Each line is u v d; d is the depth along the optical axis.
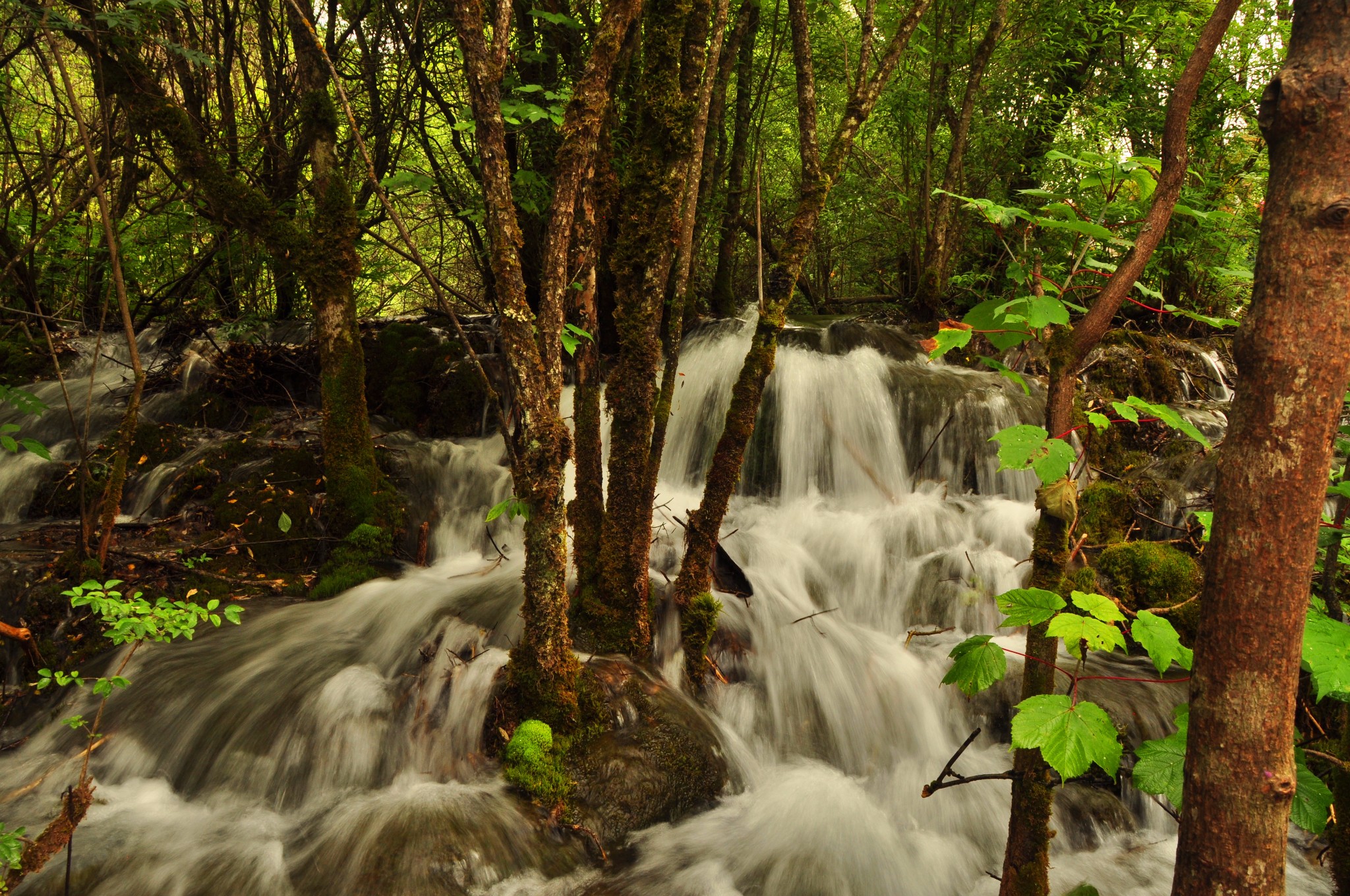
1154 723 3.66
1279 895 1.19
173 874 2.79
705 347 6.45
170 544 4.75
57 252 7.88
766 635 4.03
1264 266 1.14
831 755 3.70
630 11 2.79
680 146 3.22
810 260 10.76
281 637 3.96
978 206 1.84
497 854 2.83
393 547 4.89
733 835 3.12
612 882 2.86
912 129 8.40
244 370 6.54
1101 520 4.93
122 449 4.32
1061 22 7.65
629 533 3.54
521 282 2.82
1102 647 1.50
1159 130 7.54
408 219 9.21
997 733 3.83
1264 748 1.17
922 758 3.74
